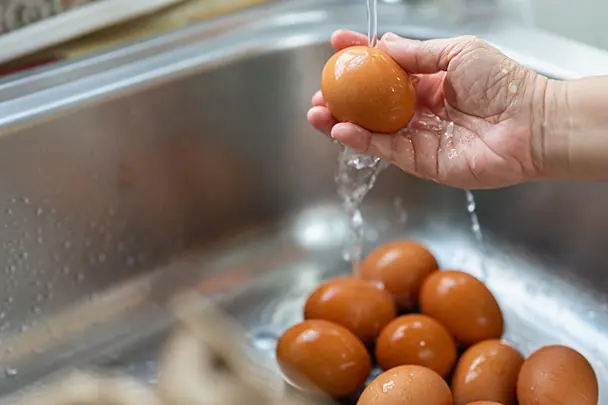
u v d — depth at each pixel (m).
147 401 0.58
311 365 0.62
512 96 0.61
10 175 0.67
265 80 0.75
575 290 0.73
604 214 0.70
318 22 0.77
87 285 0.73
